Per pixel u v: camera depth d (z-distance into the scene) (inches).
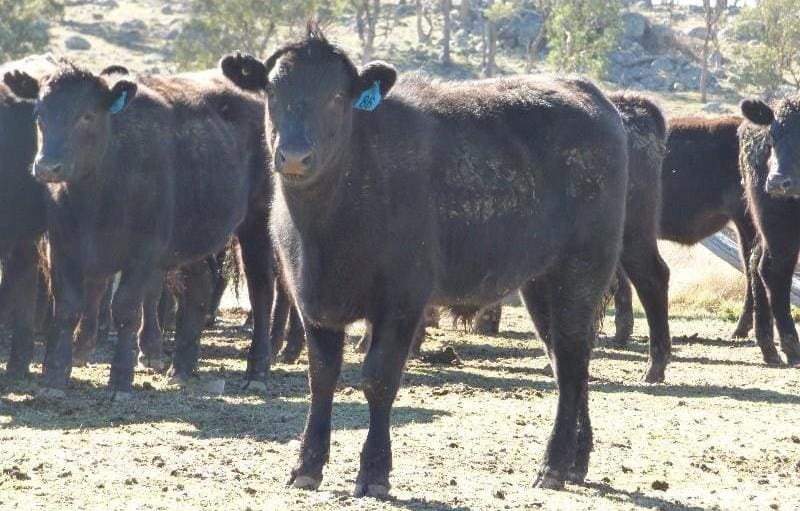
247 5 2181.3
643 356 627.2
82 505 287.4
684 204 687.1
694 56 3297.2
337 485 317.4
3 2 2219.5
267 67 301.4
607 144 347.9
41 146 426.9
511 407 450.6
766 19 2864.2
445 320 761.6
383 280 302.5
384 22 3400.6
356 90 299.9
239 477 320.8
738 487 336.8
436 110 327.9
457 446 374.6
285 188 297.7
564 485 329.4
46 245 506.6
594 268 343.6
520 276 336.5
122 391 452.4
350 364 561.6
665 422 429.4
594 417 435.8
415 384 504.1
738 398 488.4
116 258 458.3
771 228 599.2
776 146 558.9
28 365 501.4
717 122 683.4
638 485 336.8
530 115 340.5
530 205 332.8
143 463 336.2
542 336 353.7
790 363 599.5
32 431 382.0
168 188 468.4
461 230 320.2
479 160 324.8
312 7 2188.7
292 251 308.0
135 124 457.4
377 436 304.5
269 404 450.3
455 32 3302.2
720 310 855.7
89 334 530.9
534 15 3206.2
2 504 286.2
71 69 435.2
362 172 300.5
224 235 503.8
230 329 709.9
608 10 2674.7
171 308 670.5
